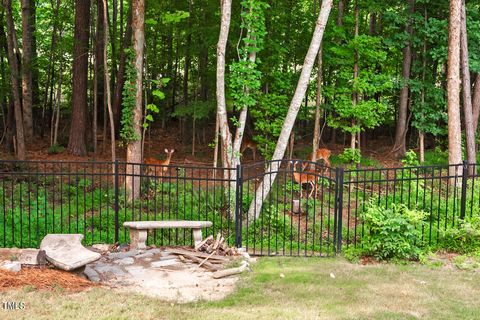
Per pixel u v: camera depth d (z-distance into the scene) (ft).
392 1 59.52
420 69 59.88
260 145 54.39
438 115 59.06
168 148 72.13
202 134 79.97
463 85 53.11
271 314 19.10
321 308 20.02
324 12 36.78
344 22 53.16
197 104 61.21
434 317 19.34
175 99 87.97
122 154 65.67
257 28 40.45
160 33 71.92
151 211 38.37
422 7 60.85
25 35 63.21
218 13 46.32
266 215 37.32
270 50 49.90
